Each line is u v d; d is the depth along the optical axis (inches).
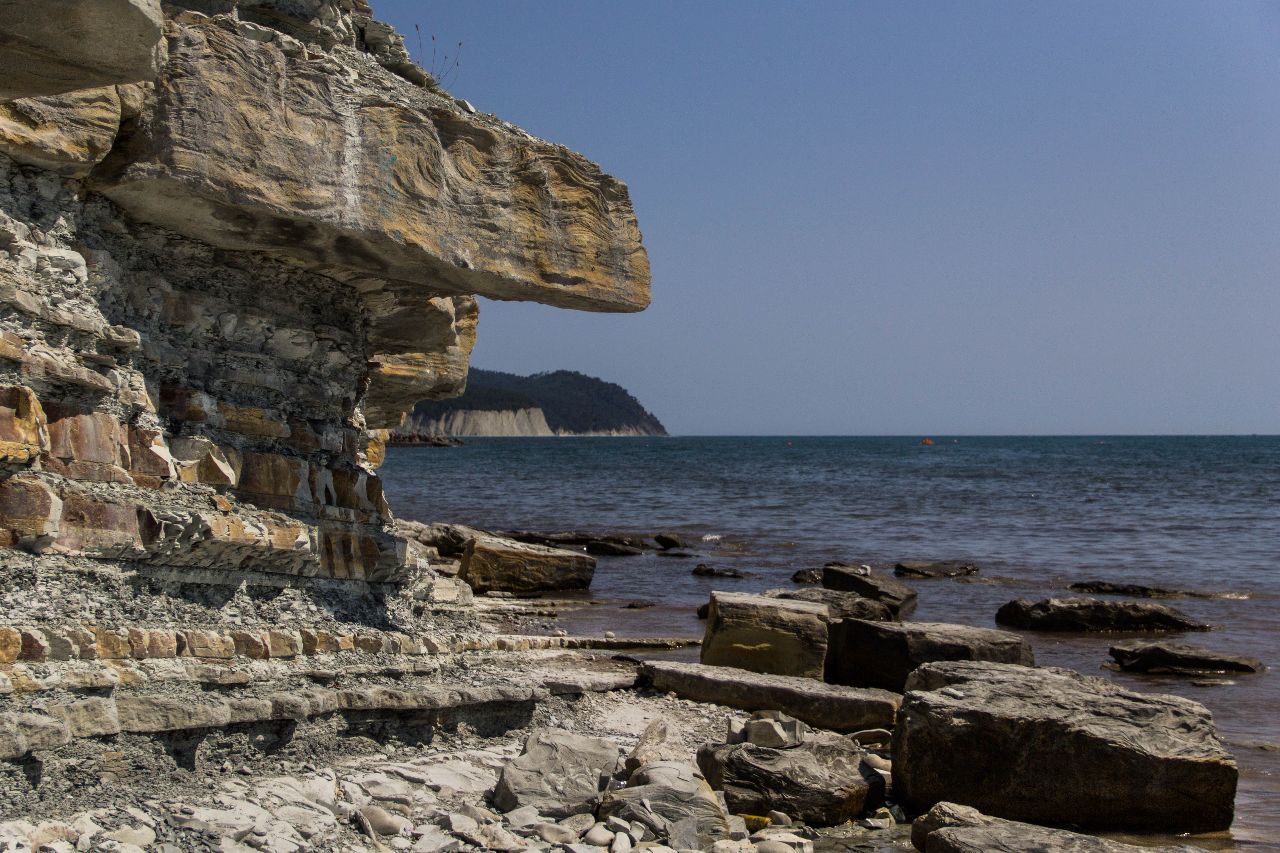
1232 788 356.8
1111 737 355.3
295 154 329.7
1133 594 928.3
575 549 1253.7
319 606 369.7
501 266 390.6
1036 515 1723.7
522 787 310.3
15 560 271.1
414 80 467.8
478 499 2037.4
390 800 298.5
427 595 466.9
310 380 392.2
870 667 512.1
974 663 424.8
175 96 307.9
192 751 285.1
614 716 416.8
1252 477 2849.4
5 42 223.1
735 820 323.9
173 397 339.0
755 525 1574.8
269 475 360.5
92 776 261.0
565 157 411.8
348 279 404.5
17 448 268.7
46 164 291.4
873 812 362.6
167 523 306.8
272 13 395.2
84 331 298.5
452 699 351.3
